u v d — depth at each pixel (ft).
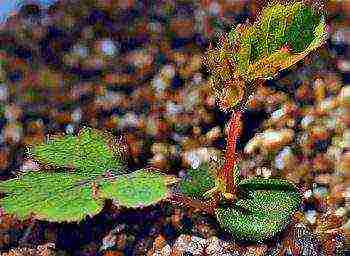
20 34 0.38
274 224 0.25
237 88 0.22
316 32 0.20
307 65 0.35
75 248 0.30
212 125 0.34
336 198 0.31
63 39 0.37
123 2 0.38
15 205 0.21
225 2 0.38
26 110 0.35
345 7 0.36
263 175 0.32
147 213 0.31
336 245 0.28
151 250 0.29
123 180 0.22
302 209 0.30
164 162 0.33
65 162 0.24
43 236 0.30
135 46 0.37
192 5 0.38
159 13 0.38
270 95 0.34
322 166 0.32
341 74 0.35
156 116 0.35
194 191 0.27
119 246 0.30
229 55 0.21
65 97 0.36
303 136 0.33
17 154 0.34
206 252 0.29
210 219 0.30
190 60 0.36
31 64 0.37
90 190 0.21
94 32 0.38
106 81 0.36
